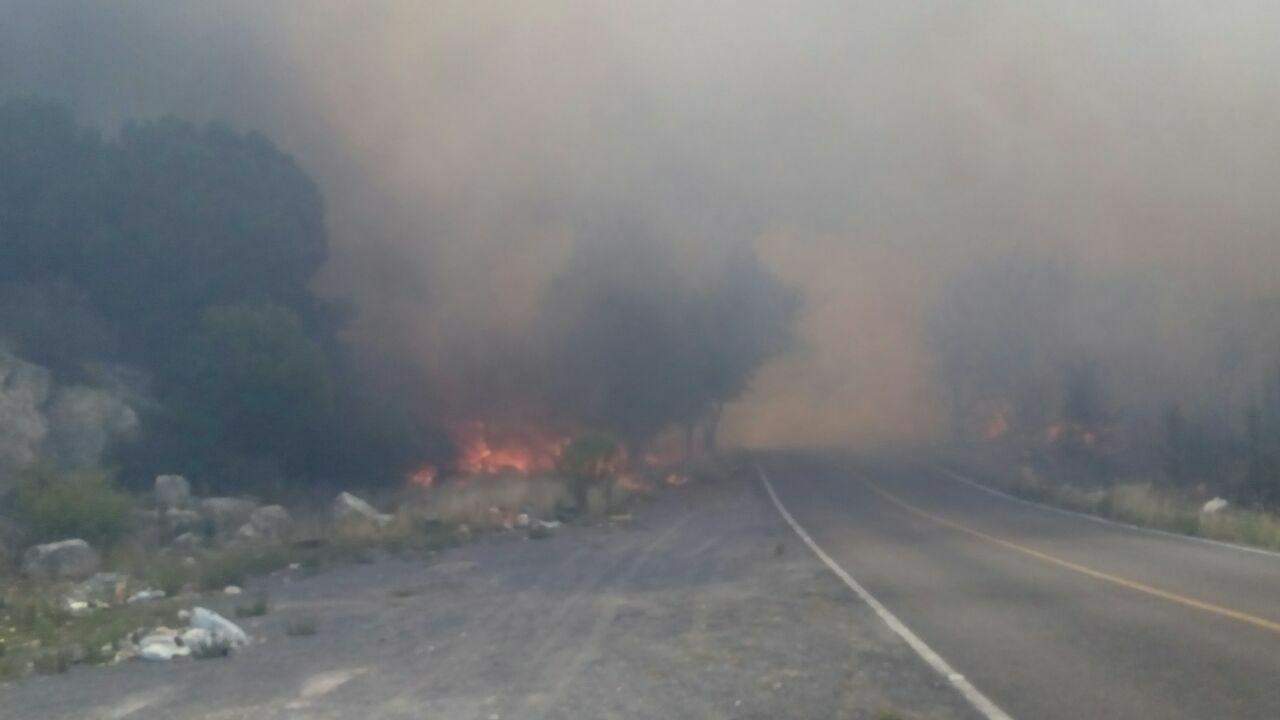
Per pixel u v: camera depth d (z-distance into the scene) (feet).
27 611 56.95
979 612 48.49
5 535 82.43
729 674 37.22
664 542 87.81
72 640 50.06
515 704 33.86
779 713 31.68
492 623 50.72
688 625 47.73
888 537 85.30
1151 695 32.32
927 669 36.81
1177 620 44.93
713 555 77.46
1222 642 39.96
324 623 53.47
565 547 85.66
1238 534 79.25
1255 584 55.21
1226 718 29.66
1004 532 87.71
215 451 120.47
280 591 66.49
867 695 33.40
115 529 85.56
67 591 66.23
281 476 128.16
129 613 57.21
